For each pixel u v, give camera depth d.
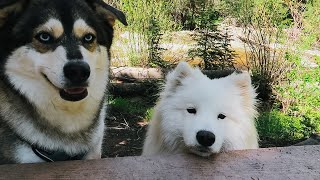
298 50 1.28
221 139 0.48
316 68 1.26
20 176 0.38
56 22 0.43
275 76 1.25
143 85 1.23
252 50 1.32
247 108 0.54
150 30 1.42
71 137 0.45
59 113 0.44
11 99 0.44
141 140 0.96
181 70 0.55
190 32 1.69
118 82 1.28
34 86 0.43
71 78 0.41
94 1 0.47
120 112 1.11
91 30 0.44
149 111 1.08
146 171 0.39
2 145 0.44
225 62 1.37
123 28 1.46
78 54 0.42
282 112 1.17
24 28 0.43
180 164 0.41
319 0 1.42
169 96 0.55
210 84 0.53
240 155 0.42
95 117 0.47
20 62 0.43
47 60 0.42
